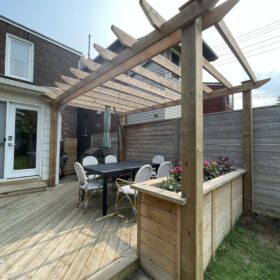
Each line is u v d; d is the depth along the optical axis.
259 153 3.16
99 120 9.09
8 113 4.41
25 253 1.99
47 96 4.48
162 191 1.77
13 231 2.47
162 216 1.75
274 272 1.86
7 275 1.66
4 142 4.36
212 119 3.80
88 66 2.69
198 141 1.53
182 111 1.60
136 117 7.77
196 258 1.48
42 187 4.46
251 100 3.20
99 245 2.16
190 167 1.54
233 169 3.18
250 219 2.99
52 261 1.86
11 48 5.59
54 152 4.98
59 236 2.36
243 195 3.21
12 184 4.36
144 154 5.39
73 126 8.12
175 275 1.61
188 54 1.56
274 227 2.73
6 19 5.48
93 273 1.70
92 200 3.79
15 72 5.66
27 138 4.72
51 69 6.79
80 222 2.78
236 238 2.44
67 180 5.88
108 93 4.05
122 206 3.46
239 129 3.44
